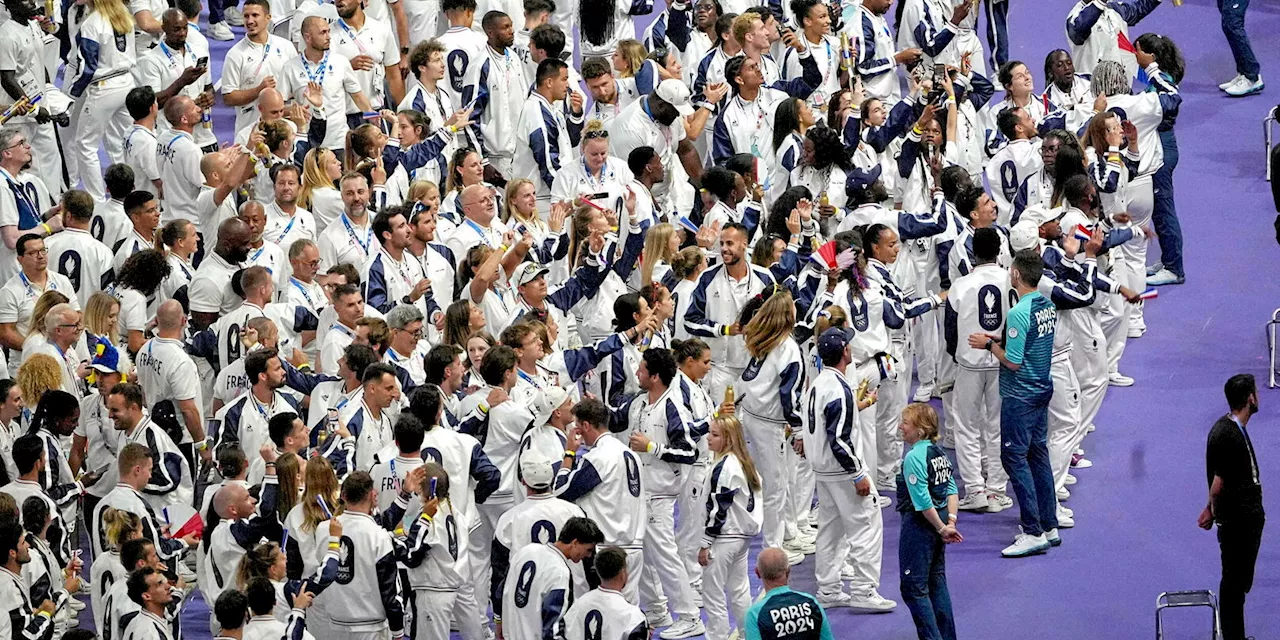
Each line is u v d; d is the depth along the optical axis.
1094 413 50.56
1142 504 48.69
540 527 36.84
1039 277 44.84
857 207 50.50
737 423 40.34
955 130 57.94
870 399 42.62
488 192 49.00
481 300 45.84
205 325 46.62
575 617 34.44
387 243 46.22
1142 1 67.69
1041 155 54.69
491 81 56.19
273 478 38.88
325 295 45.69
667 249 48.47
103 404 42.47
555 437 40.12
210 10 75.75
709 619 41.00
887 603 43.38
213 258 46.72
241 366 43.66
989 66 74.12
